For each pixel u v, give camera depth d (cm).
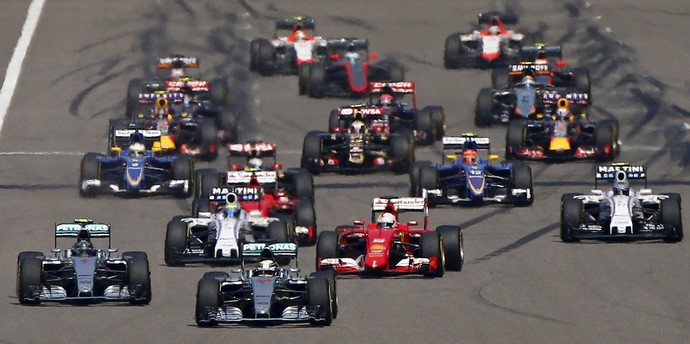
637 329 12525
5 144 19662
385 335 12362
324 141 18175
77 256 13312
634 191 15200
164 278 13988
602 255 14625
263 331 12444
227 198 14538
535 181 17650
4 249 15188
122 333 12450
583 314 12912
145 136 17588
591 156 18412
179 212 16538
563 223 15000
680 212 14875
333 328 12538
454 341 12256
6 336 12381
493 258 14612
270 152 16188
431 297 13388
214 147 18762
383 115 18600
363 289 13600
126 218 16312
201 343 12169
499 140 19688
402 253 14288
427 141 19238
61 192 17425
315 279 12619
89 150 19500
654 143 19550
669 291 13512
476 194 16350
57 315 12900
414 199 14325
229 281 12619
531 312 12988
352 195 17188
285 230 14288
